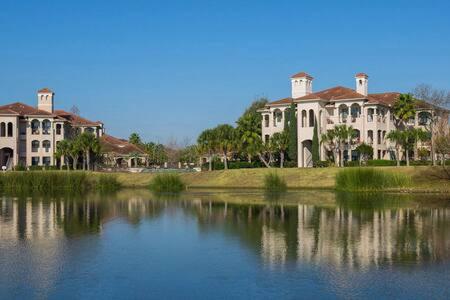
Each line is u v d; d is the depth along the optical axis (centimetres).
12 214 4562
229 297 1959
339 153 9344
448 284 2089
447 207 4800
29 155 11400
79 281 2186
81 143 10294
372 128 9500
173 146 17725
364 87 10225
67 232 3494
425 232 3331
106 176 8450
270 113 10331
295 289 2042
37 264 2494
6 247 2931
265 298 1941
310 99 9600
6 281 2183
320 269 2352
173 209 4947
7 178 8131
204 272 2325
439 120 9281
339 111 9794
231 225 3769
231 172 8819
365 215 4238
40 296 1980
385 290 2016
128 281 2188
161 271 2352
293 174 8262
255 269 2367
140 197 6462
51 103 12444
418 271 2297
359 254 2664
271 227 3631
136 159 12688
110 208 5066
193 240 3139
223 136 9744
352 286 2072
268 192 7038
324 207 4897
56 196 6700
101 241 3128
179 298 1955
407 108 9475
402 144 8575
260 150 9350
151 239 3191
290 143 9481
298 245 2927
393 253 2678
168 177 8075
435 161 8662
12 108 11475
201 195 6700
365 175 6819
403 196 6047
